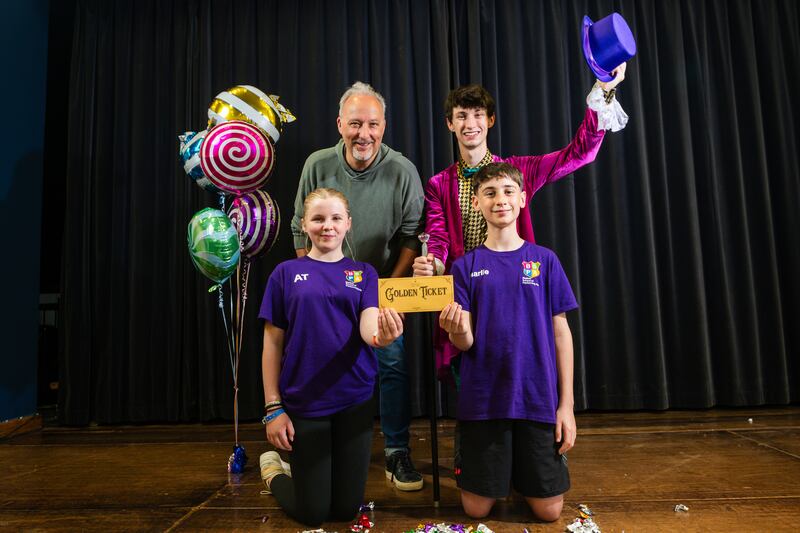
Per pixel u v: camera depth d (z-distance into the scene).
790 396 2.59
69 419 2.50
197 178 1.93
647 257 2.53
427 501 1.40
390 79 2.62
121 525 1.27
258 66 2.66
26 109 2.48
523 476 1.22
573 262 2.52
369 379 1.31
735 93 2.68
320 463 1.23
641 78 2.66
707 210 2.62
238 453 1.72
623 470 1.60
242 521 1.29
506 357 1.24
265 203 1.99
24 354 2.41
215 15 2.68
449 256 1.59
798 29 2.71
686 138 2.60
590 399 2.52
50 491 1.53
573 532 1.15
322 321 1.26
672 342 2.55
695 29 2.67
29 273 2.47
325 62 2.65
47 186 3.11
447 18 2.66
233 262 1.75
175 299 2.55
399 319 1.14
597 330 2.53
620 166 2.61
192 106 2.64
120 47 2.69
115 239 2.61
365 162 1.67
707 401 2.47
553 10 2.65
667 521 1.21
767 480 1.47
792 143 2.65
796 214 2.61
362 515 1.27
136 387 2.53
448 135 2.56
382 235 1.72
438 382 2.49
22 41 2.46
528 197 1.58
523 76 2.63
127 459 1.89
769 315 2.57
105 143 2.65
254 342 2.53
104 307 2.59
